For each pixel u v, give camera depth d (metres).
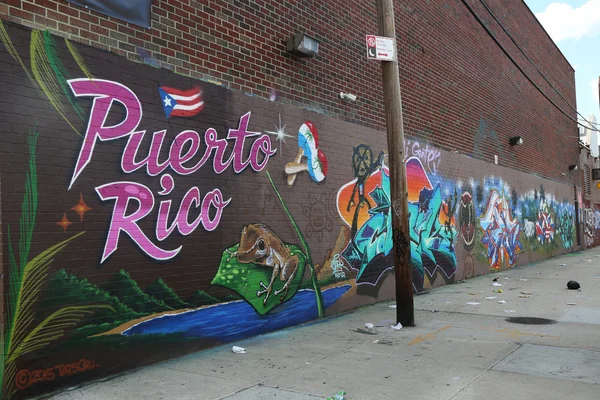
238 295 6.58
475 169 14.29
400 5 10.84
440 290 11.17
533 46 19.92
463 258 13.23
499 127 16.30
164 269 5.65
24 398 4.34
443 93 12.56
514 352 5.71
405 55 10.92
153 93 5.64
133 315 5.29
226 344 6.32
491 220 15.28
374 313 8.43
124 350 5.18
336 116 8.73
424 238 11.28
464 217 13.45
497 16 16.33
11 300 4.31
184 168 5.95
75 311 4.78
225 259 6.42
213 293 6.23
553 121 22.47
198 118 6.16
